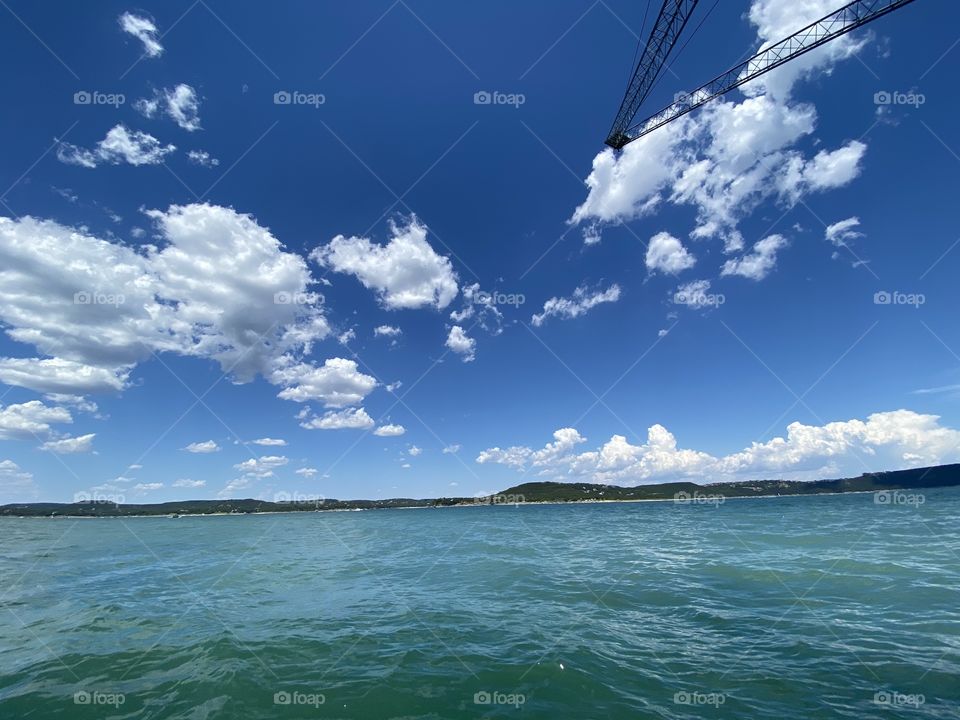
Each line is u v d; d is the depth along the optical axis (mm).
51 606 14867
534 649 10211
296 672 9133
